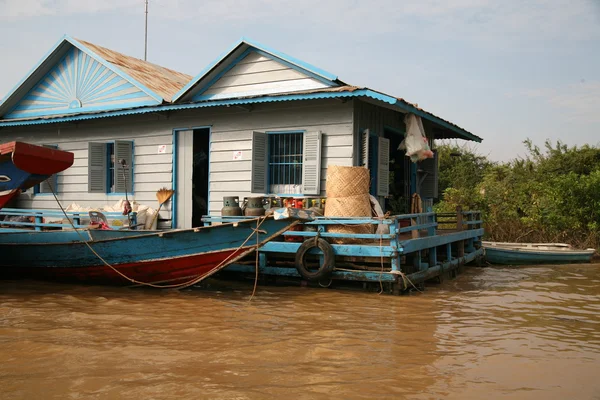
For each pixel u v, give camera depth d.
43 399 4.11
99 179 13.95
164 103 12.52
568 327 6.66
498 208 18.72
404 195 13.97
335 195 9.62
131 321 6.64
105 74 14.08
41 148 8.12
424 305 7.96
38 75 14.99
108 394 4.21
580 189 16.44
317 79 11.41
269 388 4.36
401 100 10.07
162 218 13.15
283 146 11.80
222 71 12.42
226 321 6.71
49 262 9.67
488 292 9.31
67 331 6.07
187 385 4.40
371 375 4.73
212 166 12.55
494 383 4.58
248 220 8.05
